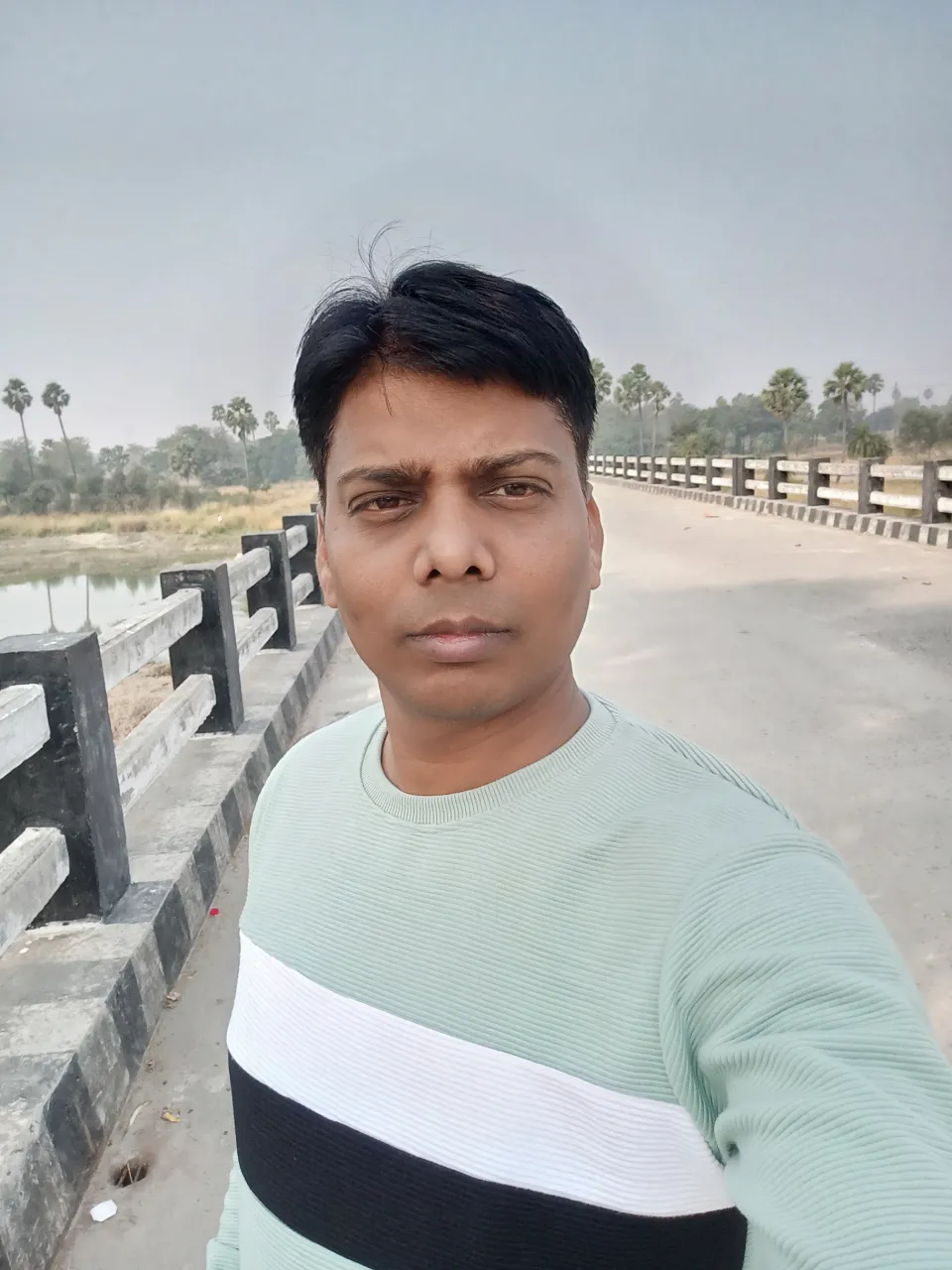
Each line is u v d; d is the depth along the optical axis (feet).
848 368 166.91
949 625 20.70
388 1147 2.41
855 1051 1.84
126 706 19.74
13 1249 5.49
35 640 8.40
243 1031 2.88
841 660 18.54
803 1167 1.73
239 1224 3.13
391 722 2.85
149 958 8.30
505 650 2.57
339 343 2.58
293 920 2.84
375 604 2.62
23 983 7.57
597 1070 2.22
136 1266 5.85
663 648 20.35
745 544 37.22
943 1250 1.55
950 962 8.51
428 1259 2.32
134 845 10.14
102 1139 6.79
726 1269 2.30
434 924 2.53
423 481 2.57
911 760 13.20
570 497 2.69
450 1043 2.39
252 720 14.69
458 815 2.62
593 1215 2.19
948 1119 1.77
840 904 2.12
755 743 14.23
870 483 38.96
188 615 12.55
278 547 19.15
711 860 2.25
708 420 339.57
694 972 2.12
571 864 2.41
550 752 2.70
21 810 8.30
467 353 2.48
